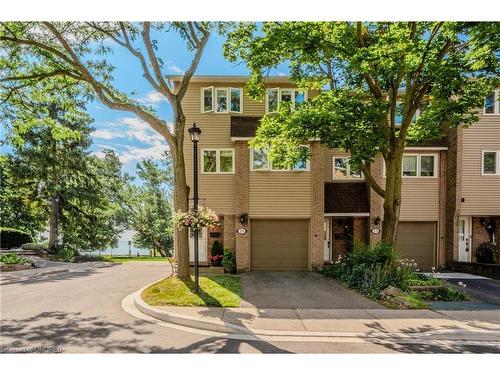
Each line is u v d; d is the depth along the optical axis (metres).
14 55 10.80
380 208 14.88
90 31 10.90
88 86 12.09
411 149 15.21
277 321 6.73
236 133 14.46
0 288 10.27
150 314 7.24
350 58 9.61
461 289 10.30
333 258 16.00
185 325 6.61
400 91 15.26
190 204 14.85
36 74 10.68
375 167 14.93
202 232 15.51
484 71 9.73
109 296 9.06
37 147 21.98
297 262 14.58
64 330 6.22
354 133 9.70
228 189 14.91
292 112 12.08
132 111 10.05
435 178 15.49
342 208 14.98
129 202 34.31
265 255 14.59
